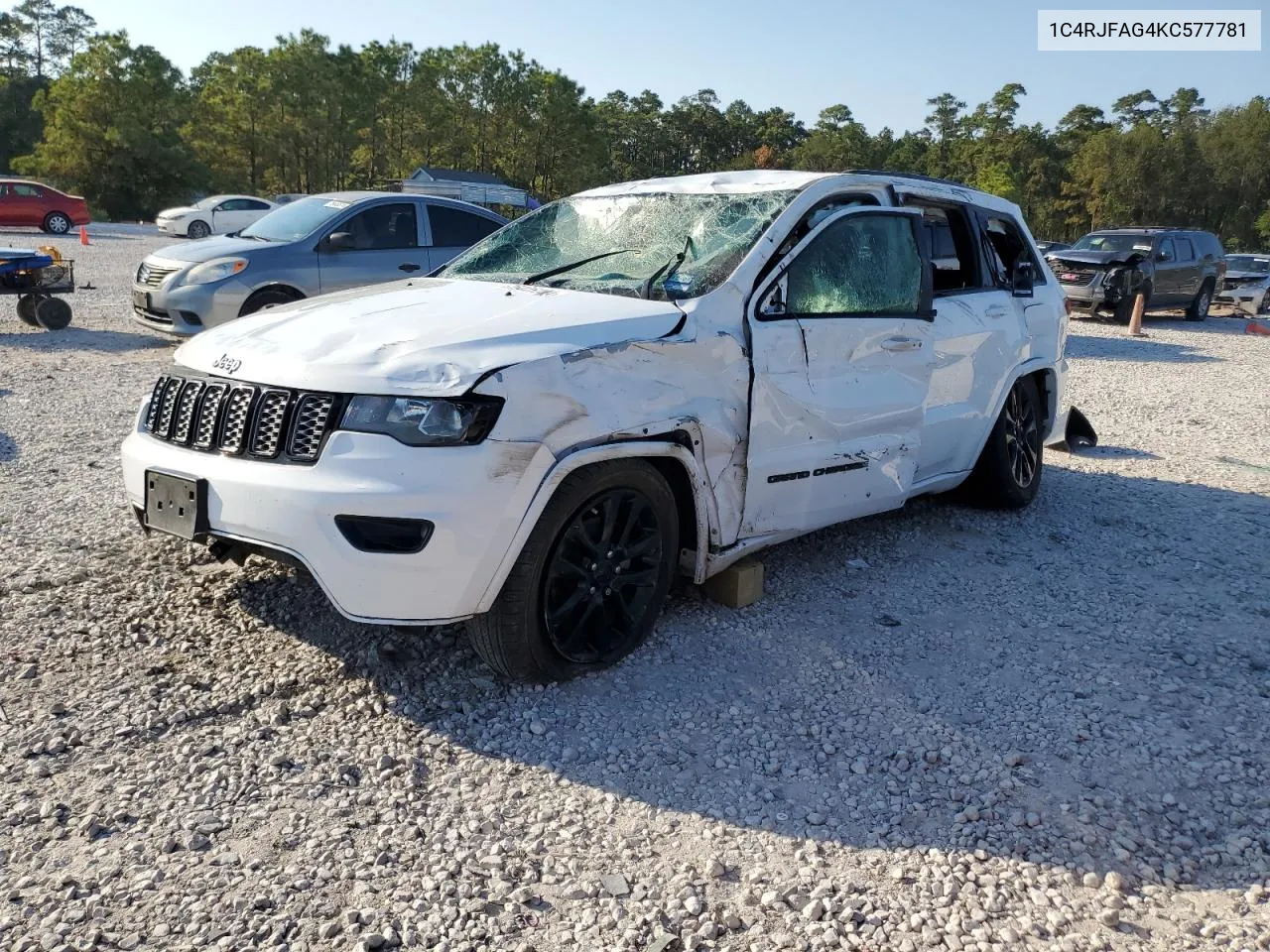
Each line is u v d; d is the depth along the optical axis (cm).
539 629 346
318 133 8275
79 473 605
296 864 263
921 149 14850
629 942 239
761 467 405
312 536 317
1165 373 1270
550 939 240
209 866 261
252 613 409
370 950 233
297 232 1013
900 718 350
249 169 8150
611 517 359
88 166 6309
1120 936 247
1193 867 274
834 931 246
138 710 334
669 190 480
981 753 329
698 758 321
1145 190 9231
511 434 319
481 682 360
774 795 303
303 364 336
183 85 7850
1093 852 279
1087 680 383
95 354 1062
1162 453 806
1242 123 8881
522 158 9525
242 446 339
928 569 502
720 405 383
